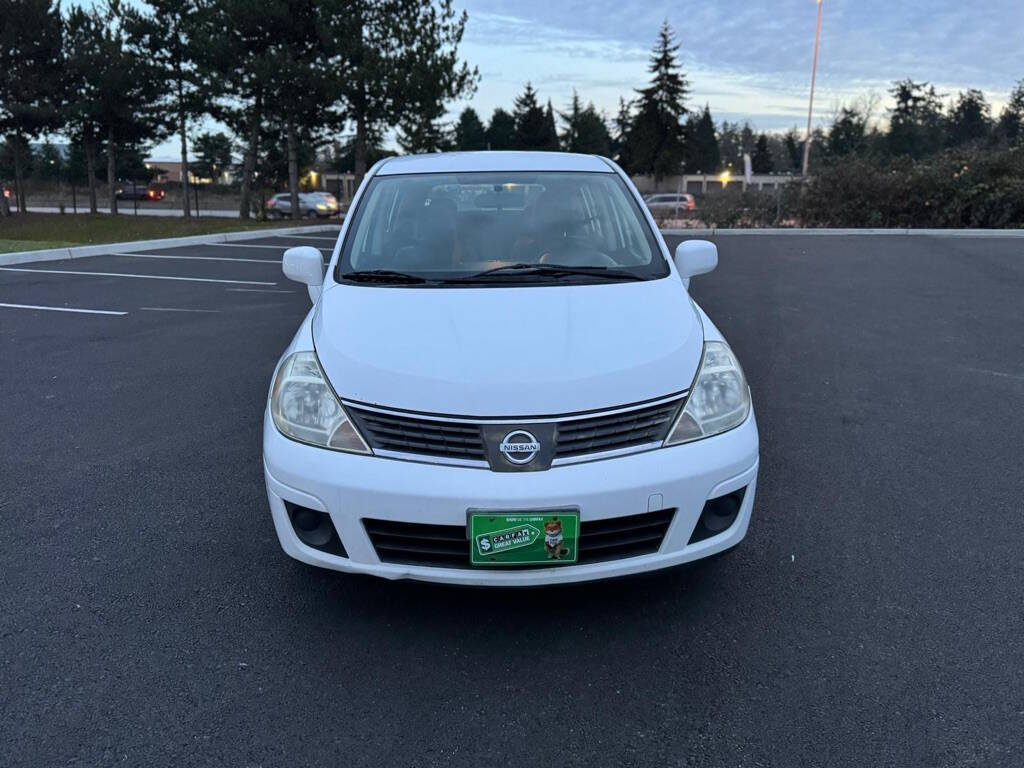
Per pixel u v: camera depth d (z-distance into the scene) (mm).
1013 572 3074
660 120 64688
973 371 6031
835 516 3574
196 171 64312
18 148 37906
